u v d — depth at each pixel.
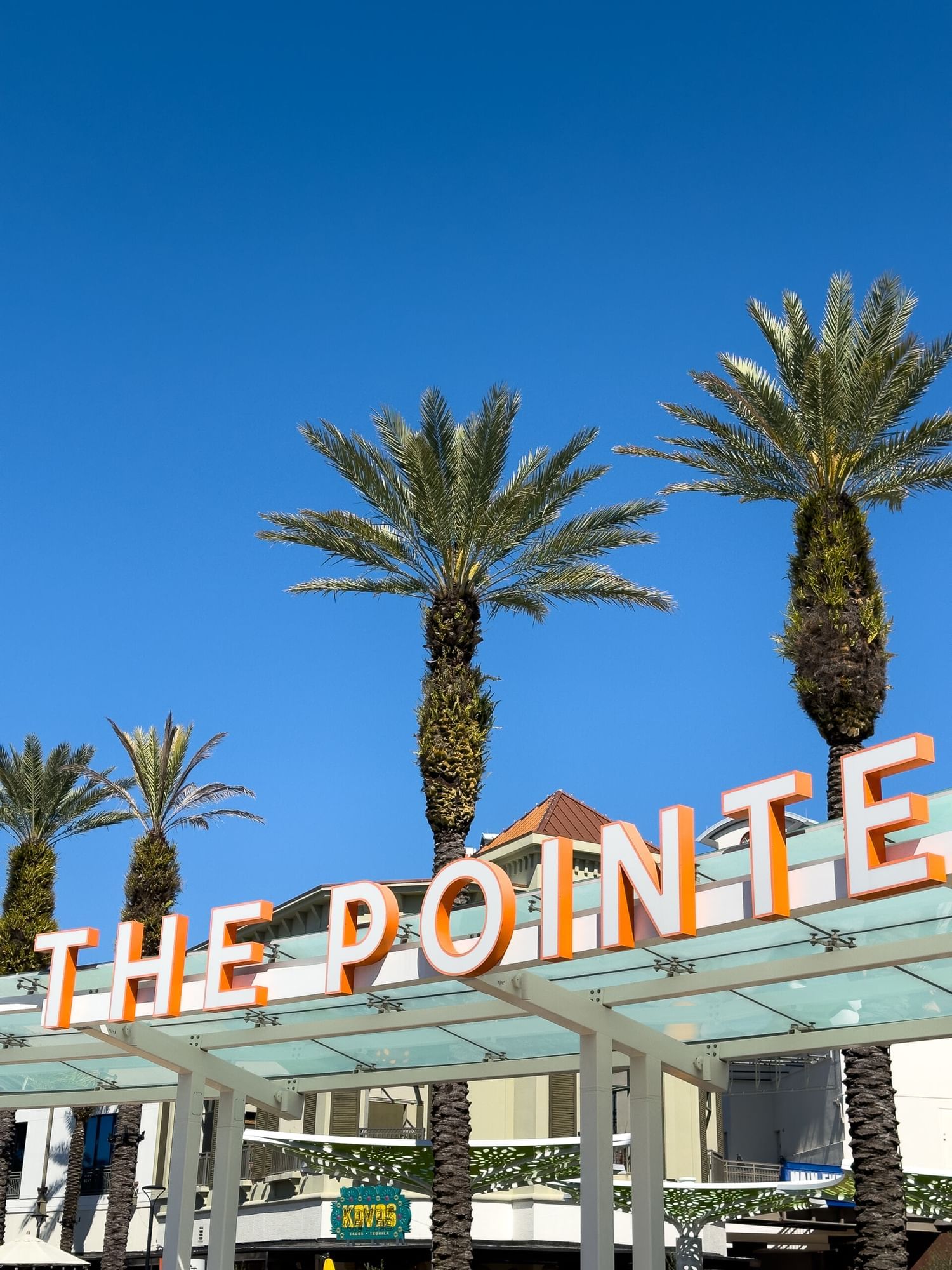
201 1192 43.25
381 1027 19.75
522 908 17.86
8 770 42.72
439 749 25.97
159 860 39.50
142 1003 20.36
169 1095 25.50
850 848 13.84
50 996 21.23
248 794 41.12
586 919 16.28
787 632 23.66
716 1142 42.38
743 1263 42.97
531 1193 38.16
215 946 19.86
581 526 27.91
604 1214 17.16
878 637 23.11
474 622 27.11
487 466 26.69
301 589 28.95
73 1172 48.97
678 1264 35.78
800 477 25.42
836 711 22.61
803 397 24.31
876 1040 17.92
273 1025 21.64
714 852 16.02
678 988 16.86
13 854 41.91
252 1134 29.88
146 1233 45.53
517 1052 21.72
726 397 25.95
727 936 16.20
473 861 17.16
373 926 18.12
